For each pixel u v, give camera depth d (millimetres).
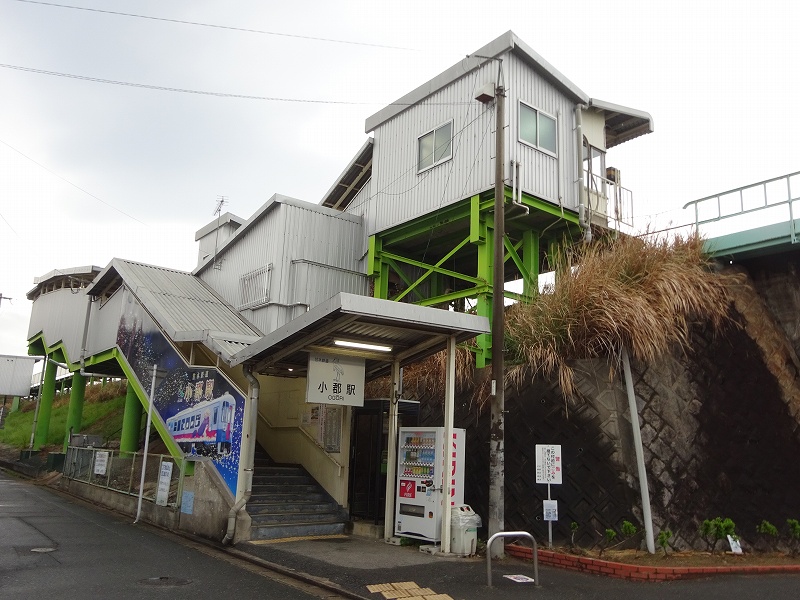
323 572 9016
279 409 16984
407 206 17797
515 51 15867
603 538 10242
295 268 18391
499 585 8375
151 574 8867
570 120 17250
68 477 21078
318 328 10633
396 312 9922
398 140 18688
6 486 22375
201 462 12812
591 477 10812
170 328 16500
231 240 21672
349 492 13438
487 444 12570
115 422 29578
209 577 8836
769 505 11539
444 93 17219
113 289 24578
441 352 14305
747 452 11898
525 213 15492
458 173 16219
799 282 14266
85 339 24906
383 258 19125
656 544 9938
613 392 11305
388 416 13117
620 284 12469
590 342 11938
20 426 38938
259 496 12969
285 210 18594
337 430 14008
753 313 13820
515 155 15297
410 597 7750
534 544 8531
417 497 11383
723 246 14391
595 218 17203
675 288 12383
